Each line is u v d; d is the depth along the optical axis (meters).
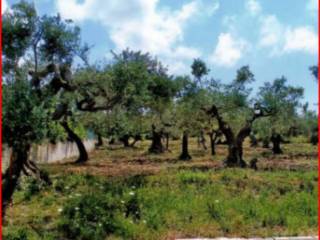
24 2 10.38
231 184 14.30
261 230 8.55
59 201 11.25
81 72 12.90
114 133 26.72
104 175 17.22
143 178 15.46
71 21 11.23
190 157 29.62
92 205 9.80
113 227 8.43
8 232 8.08
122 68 13.09
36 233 8.15
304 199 11.05
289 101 23.02
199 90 22.36
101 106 13.45
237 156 22.12
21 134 7.32
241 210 9.84
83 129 28.59
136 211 9.62
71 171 19.16
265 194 12.23
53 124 8.12
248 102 22.08
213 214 9.54
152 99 19.64
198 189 13.05
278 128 26.44
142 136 49.19
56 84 10.80
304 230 8.54
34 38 10.57
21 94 7.31
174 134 32.09
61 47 11.09
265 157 30.78
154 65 21.03
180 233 8.34
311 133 30.11
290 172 18.23
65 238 8.05
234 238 8.12
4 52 10.05
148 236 8.08
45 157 24.89
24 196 11.65
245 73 22.33
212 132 32.56
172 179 15.14
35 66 10.51
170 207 10.05
